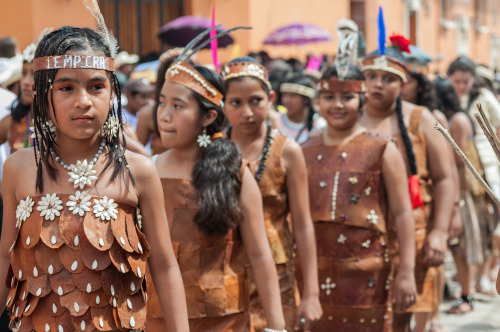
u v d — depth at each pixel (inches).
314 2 1015.0
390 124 299.9
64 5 740.7
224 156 192.2
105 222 142.1
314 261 232.8
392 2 1227.9
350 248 260.8
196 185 193.3
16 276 145.6
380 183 262.2
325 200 262.8
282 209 232.4
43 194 143.3
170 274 153.7
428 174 302.0
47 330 142.0
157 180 149.5
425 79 351.6
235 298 195.3
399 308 261.4
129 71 589.3
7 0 737.0
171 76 198.1
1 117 303.0
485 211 392.8
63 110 138.4
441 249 293.7
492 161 396.8
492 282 450.3
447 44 1529.3
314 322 231.5
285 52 957.8
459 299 395.5
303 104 385.7
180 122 195.5
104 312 142.5
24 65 251.8
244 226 192.7
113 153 145.3
